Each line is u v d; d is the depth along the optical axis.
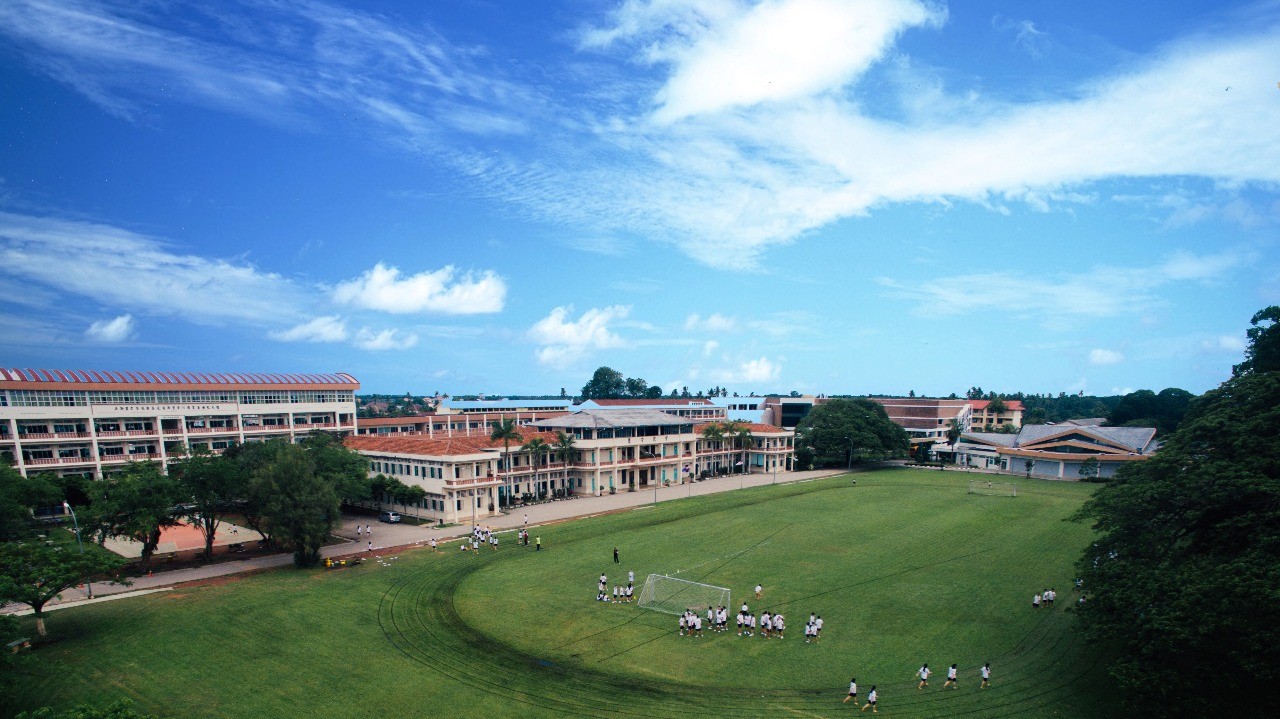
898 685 37.75
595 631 45.62
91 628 45.06
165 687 36.66
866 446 145.88
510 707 34.91
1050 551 68.00
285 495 60.38
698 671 39.50
